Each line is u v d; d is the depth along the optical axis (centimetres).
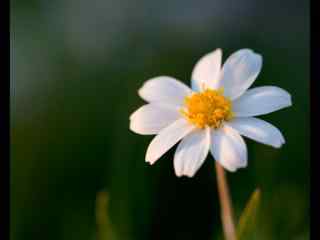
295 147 17
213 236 16
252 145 17
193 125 13
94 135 18
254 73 14
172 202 17
